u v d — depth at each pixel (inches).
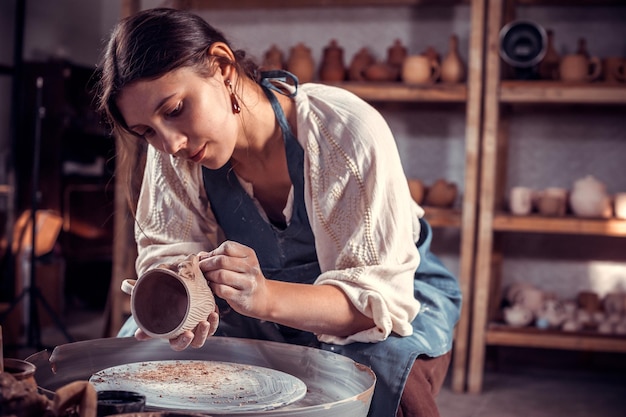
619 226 137.0
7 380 32.2
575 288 156.6
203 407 42.1
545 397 134.0
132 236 148.4
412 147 160.1
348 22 161.6
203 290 43.8
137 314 43.4
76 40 255.0
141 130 50.2
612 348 137.1
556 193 142.6
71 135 222.8
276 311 49.6
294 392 46.1
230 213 62.4
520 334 139.0
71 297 218.5
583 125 154.7
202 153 50.9
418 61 145.4
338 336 55.9
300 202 59.8
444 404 128.5
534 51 140.0
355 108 58.4
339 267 56.2
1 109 219.5
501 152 155.0
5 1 228.8
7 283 180.7
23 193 218.4
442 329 59.1
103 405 33.8
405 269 55.7
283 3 159.9
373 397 53.0
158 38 48.4
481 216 137.7
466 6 156.9
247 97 56.6
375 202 55.9
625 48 153.2
